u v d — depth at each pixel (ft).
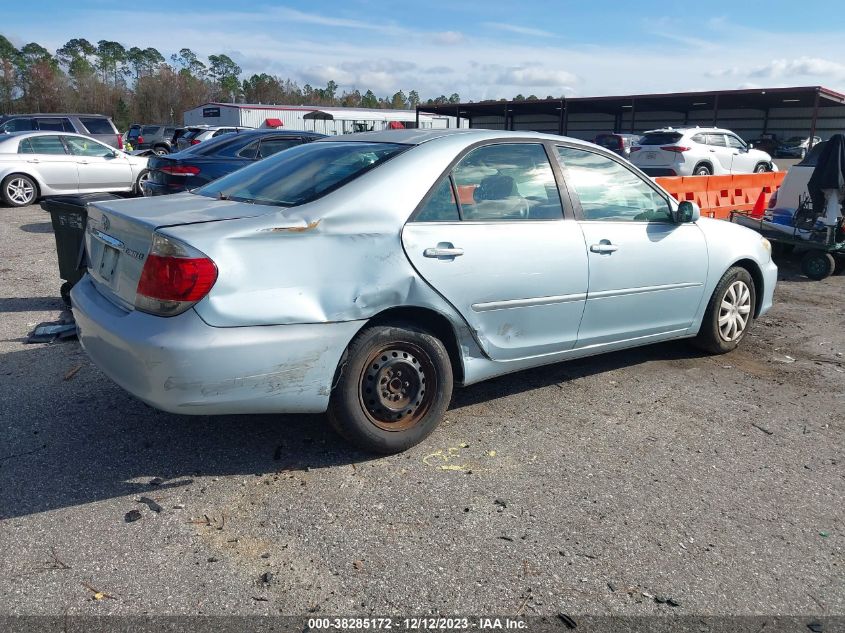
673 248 16.66
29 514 10.84
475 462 12.86
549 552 10.25
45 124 61.57
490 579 9.62
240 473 12.21
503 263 13.48
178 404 10.89
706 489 12.20
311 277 11.50
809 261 30.12
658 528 10.96
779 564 10.18
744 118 164.25
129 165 51.13
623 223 15.78
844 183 28.48
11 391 15.43
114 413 14.43
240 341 10.91
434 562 9.95
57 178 48.03
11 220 40.86
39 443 13.10
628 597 9.37
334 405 12.27
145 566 9.70
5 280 26.04
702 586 9.64
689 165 67.82
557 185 14.84
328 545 10.27
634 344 16.80
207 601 9.05
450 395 13.37
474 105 139.23
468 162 13.60
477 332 13.47
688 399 16.20
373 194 12.29
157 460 12.58
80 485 11.71
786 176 33.45
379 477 12.21
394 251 12.23
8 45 302.86
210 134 96.84
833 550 10.55
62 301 23.02
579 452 13.41
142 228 11.21
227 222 11.27
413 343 12.72
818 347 20.44
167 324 10.77
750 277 19.08
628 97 128.47
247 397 11.23
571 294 14.67
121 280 11.86
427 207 12.81
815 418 15.37
